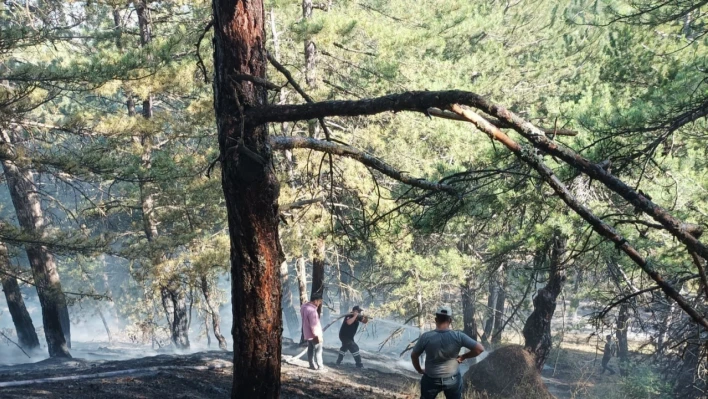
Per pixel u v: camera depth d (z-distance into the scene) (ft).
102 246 49.98
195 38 48.93
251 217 13.19
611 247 34.68
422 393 21.98
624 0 38.93
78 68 40.06
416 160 55.21
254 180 13.02
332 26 44.39
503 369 38.27
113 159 47.01
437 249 67.46
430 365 21.76
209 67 49.06
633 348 77.41
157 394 25.84
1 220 49.85
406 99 12.25
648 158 27.99
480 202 32.04
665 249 34.88
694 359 37.93
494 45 78.18
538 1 93.20
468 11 62.90
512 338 89.81
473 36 84.33
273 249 13.60
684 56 34.53
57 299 56.24
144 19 55.16
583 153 27.68
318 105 12.70
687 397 40.29
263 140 13.29
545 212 38.27
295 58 56.54
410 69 57.16
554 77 82.53
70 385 26.66
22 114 45.16
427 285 63.36
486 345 73.92
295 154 47.91
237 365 13.64
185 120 51.70
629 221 12.94
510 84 81.41
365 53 53.16
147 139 54.49
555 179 12.55
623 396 44.80
